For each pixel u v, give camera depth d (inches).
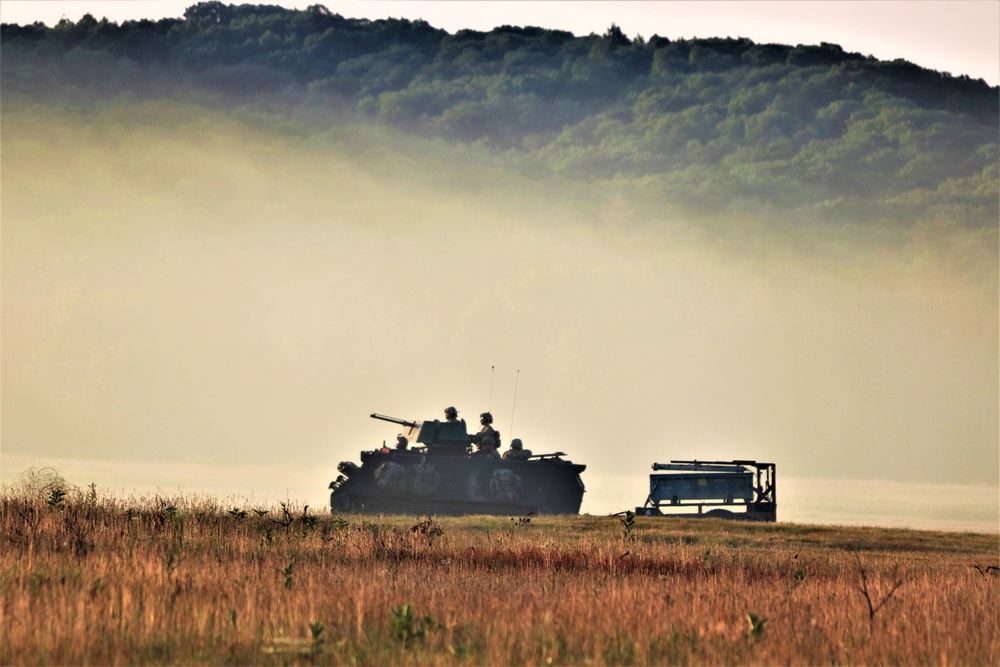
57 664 1802.4
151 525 3558.1
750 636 2068.2
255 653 1902.1
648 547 3639.3
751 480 5679.1
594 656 1929.1
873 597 2573.8
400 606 2247.8
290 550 3189.0
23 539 3093.0
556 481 5812.0
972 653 2036.2
